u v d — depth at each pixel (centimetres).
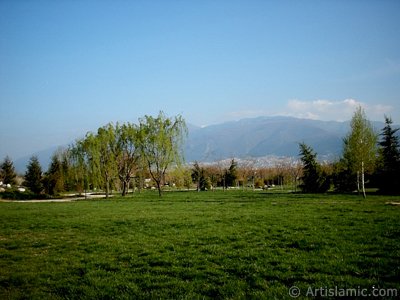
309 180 8175
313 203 4691
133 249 1938
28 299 1241
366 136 6081
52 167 11225
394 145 7138
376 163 7144
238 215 3372
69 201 7212
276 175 14912
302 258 1584
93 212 4253
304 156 8338
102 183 8900
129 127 8569
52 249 2050
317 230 2289
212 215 3475
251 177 15600
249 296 1166
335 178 8275
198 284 1303
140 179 9900
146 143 8319
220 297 1177
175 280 1361
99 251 1934
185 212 3897
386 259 1492
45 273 1528
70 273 1530
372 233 2097
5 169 13725
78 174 9219
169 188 13562
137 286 1313
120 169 8731
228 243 2002
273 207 4225
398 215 2923
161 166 8238
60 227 2961
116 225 2958
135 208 4728
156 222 3033
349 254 1605
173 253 1808
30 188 10512
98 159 8438
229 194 8294
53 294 1285
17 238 2462
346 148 6894
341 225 2470
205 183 12338
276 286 1242
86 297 1231
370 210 3412
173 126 8412
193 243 2055
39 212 4400
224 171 15212
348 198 5634
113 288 1305
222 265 1535
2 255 1906
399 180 6731
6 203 6700
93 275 1473
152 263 1633
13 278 1468
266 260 1575
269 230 2389
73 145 8981
